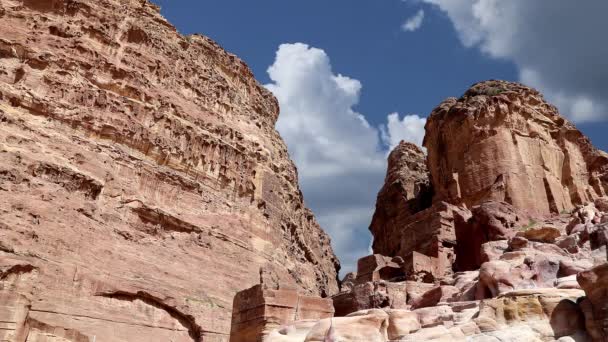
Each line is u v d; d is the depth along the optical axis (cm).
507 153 4934
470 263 4044
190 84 6281
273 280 5612
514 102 5319
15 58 4788
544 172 4947
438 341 1825
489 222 4000
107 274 4084
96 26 5491
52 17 5247
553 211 4747
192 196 5472
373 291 3198
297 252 6950
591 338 1773
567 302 1897
